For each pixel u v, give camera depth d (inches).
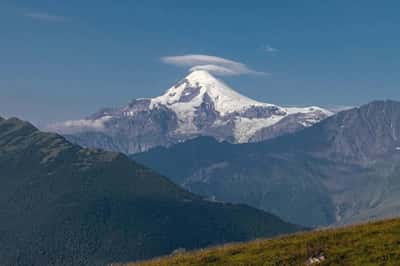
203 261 5108.3
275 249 5103.3
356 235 5118.1
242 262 4928.6
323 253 4808.1
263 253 5049.2
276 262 4795.8
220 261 5054.1
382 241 4852.4
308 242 5118.1
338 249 4832.7
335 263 4623.5
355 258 4655.5
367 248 4783.5
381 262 4510.3
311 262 4712.1
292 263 4749.0
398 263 4451.3
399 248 4677.7
